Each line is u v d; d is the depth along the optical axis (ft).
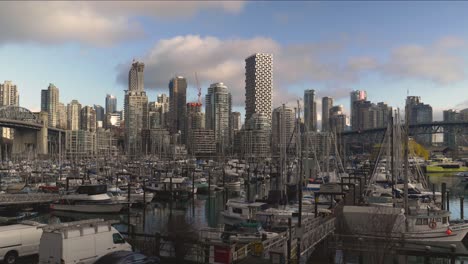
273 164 591.37
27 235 115.85
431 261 140.05
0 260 109.81
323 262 131.54
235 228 152.97
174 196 324.80
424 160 606.55
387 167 331.77
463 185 432.25
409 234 146.82
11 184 339.16
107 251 103.45
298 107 320.29
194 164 580.71
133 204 276.41
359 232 139.54
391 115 302.66
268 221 171.63
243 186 415.85
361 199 209.26
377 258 122.21
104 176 404.36
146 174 460.96
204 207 290.76
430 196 231.50
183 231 157.99
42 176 380.78
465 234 156.15
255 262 108.47
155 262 98.37
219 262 109.40
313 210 189.67
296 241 120.57
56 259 93.40
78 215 245.86
